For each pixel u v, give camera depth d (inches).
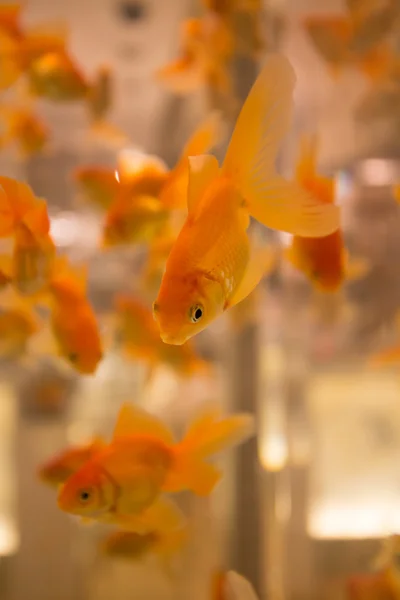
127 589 35.4
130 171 19.0
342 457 44.5
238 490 35.4
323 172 45.3
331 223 11.2
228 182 11.0
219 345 42.5
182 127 47.1
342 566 34.1
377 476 42.8
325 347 47.8
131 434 15.4
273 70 10.9
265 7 32.7
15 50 26.4
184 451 15.7
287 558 35.4
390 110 39.5
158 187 18.5
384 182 39.6
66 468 17.0
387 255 40.6
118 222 18.7
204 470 15.8
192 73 32.9
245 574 34.5
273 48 33.7
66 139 48.1
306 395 49.0
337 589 32.3
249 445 35.6
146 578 35.9
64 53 27.2
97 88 31.4
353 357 48.5
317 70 43.5
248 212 11.2
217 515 35.8
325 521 37.6
